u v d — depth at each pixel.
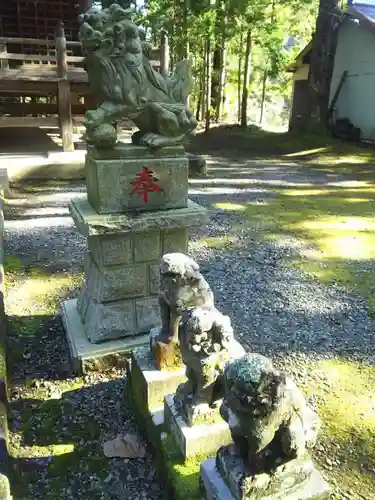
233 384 1.64
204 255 5.59
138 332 3.40
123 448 2.69
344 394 3.11
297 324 4.04
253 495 1.87
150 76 2.98
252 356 1.68
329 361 3.49
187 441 2.31
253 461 1.86
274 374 1.63
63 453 2.67
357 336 3.86
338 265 5.35
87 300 3.53
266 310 4.27
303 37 21.58
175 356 2.78
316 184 9.72
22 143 11.14
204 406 2.36
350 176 10.64
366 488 2.39
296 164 12.27
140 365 2.84
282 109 27.67
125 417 2.94
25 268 5.11
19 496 2.31
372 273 5.13
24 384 3.22
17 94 12.67
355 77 15.19
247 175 10.63
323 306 4.36
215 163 12.30
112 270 3.21
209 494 2.06
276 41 17.03
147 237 3.21
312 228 6.68
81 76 9.38
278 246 5.93
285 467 1.88
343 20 15.11
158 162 3.05
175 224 3.10
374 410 2.96
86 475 2.53
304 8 15.65
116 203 3.02
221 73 18.86
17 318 4.04
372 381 3.26
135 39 2.86
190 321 2.23
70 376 3.30
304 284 4.83
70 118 9.55
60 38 9.00
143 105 2.95
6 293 4.50
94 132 2.84
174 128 3.03
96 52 2.80
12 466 2.46
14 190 8.40
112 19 2.82
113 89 2.85
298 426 1.75
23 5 11.88
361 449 2.64
